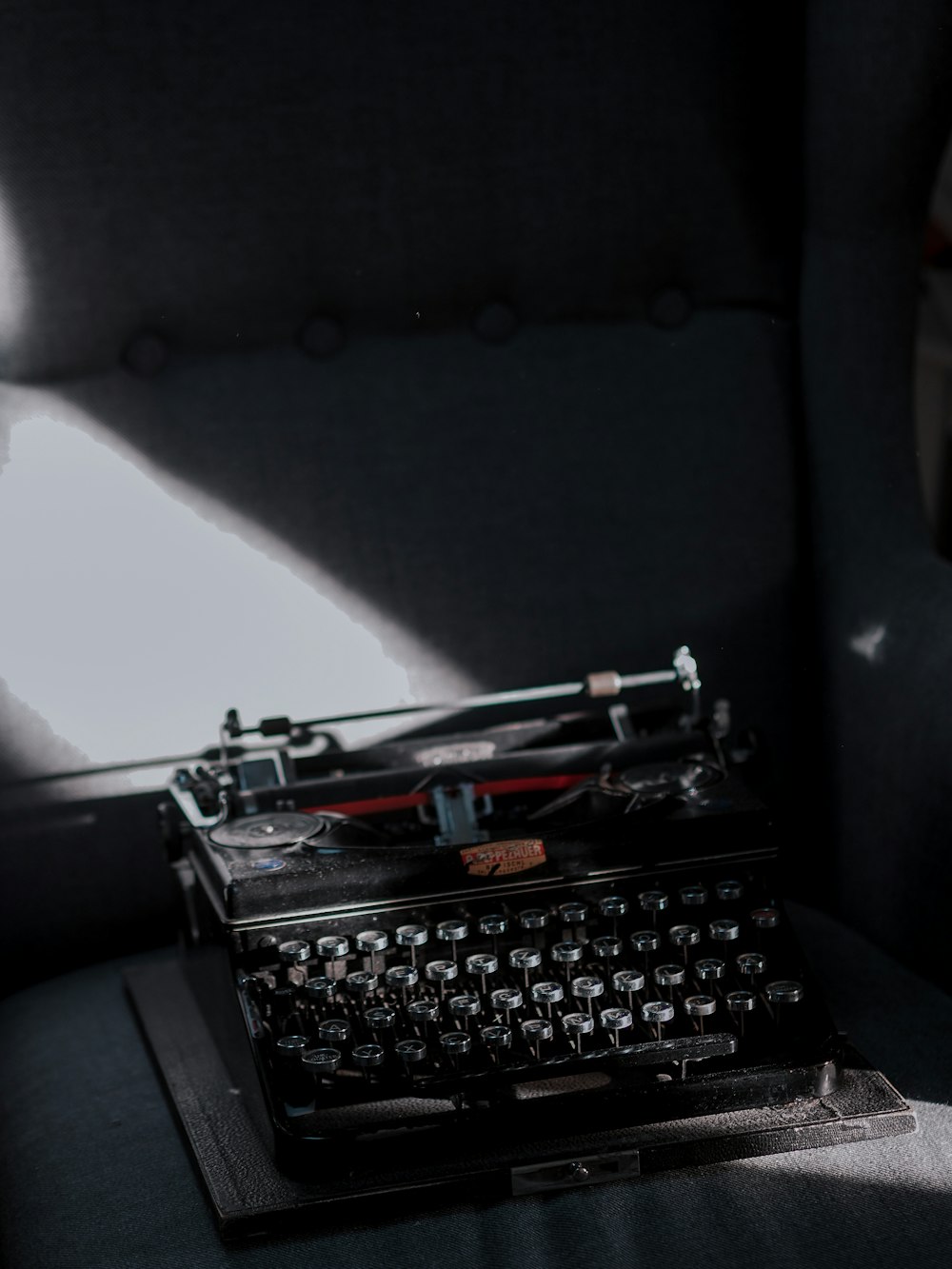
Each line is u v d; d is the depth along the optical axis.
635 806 1.45
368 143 1.79
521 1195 1.25
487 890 1.39
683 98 1.86
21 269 1.71
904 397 1.90
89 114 1.70
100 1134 1.40
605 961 1.43
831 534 1.94
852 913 1.87
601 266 1.91
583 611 1.93
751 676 1.99
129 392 1.80
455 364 1.90
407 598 1.88
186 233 1.77
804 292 1.96
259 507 1.83
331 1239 1.21
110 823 1.82
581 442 1.92
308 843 1.42
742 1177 1.26
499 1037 1.28
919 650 1.71
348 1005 1.39
